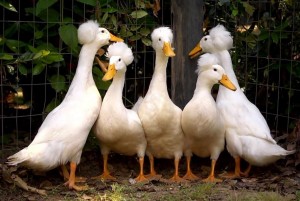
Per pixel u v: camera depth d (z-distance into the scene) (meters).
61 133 3.49
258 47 4.14
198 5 3.93
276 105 4.20
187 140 3.69
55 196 3.47
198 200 3.42
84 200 3.41
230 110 3.70
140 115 3.64
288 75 4.16
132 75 4.14
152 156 3.73
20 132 4.08
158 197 3.45
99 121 3.60
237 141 3.67
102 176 3.68
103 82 3.87
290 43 4.12
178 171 3.80
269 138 3.63
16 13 3.94
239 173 3.72
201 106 3.60
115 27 3.90
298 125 3.88
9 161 3.49
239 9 4.14
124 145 3.65
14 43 3.78
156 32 3.63
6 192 3.48
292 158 3.78
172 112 3.63
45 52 3.72
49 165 3.47
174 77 3.96
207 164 3.91
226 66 3.80
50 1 3.73
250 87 4.23
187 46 3.93
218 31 3.81
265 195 3.41
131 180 3.63
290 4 4.07
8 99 4.06
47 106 3.88
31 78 3.94
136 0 3.92
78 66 3.65
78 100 3.58
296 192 3.45
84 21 3.88
